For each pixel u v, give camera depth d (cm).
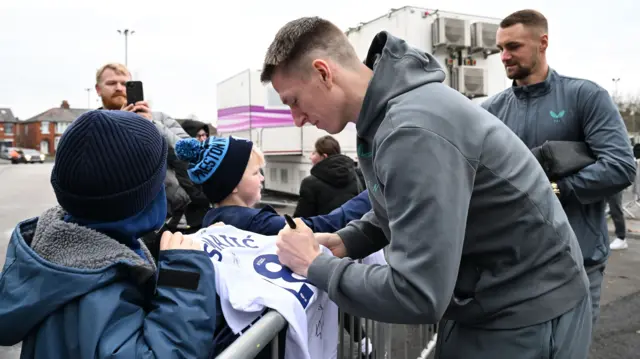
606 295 471
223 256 128
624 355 337
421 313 108
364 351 203
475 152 118
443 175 109
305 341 123
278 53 134
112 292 100
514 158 126
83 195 101
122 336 97
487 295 131
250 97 1068
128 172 103
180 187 289
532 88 241
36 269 95
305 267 131
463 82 629
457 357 141
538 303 127
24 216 1003
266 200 1127
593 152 221
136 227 111
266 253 141
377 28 688
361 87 135
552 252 128
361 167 141
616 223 674
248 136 1090
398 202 112
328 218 204
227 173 182
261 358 125
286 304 118
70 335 95
